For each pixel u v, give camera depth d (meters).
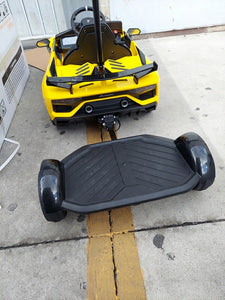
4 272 1.85
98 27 2.22
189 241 1.91
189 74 4.25
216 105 3.43
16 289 1.75
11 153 2.99
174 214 2.10
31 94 4.15
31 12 5.90
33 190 2.47
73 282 1.75
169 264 1.79
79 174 2.13
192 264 1.77
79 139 3.10
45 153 2.92
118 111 2.80
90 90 2.64
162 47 5.39
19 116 3.64
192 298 1.61
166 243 1.91
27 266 1.87
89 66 2.89
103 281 1.74
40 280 1.78
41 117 3.58
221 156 2.61
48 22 6.09
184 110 3.40
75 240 2.00
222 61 4.55
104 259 1.86
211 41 5.41
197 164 1.96
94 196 1.91
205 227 1.99
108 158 2.25
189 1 5.74
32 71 4.90
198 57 4.79
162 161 2.15
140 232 2.00
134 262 1.82
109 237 1.99
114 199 1.86
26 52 5.73
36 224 2.15
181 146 2.15
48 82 2.48
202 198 2.21
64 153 2.90
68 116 2.76
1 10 3.61
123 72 2.53
